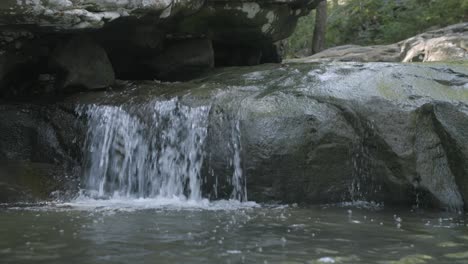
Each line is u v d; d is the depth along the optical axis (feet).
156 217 17.20
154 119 23.06
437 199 20.49
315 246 13.64
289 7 30.86
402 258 12.69
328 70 24.67
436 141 21.09
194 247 13.23
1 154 24.00
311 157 21.09
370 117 21.38
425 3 57.98
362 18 64.34
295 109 21.53
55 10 21.17
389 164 21.06
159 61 29.40
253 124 21.27
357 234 15.30
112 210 18.53
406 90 21.79
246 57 33.22
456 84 22.34
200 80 27.12
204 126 22.02
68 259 12.03
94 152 23.67
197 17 28.02
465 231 16.06
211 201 21.13
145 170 22.85
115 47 27.68
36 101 25.41
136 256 12.33
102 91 26.00
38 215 17.28
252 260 12.17
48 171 23.15
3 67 24.40
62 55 25.40
